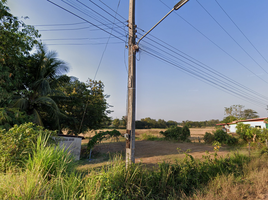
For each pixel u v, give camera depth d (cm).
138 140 2933
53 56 1510
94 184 419
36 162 414
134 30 779
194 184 614
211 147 1917
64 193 349
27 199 309
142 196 455
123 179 478
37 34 1399
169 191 531
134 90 697
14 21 1195
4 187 327
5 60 1166
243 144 1986
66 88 2177
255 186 605
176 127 2750
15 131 524
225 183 593
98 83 2633
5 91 1033
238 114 5472
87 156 1430
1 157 444
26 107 1342
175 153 1475
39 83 1424
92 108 2031
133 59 729
